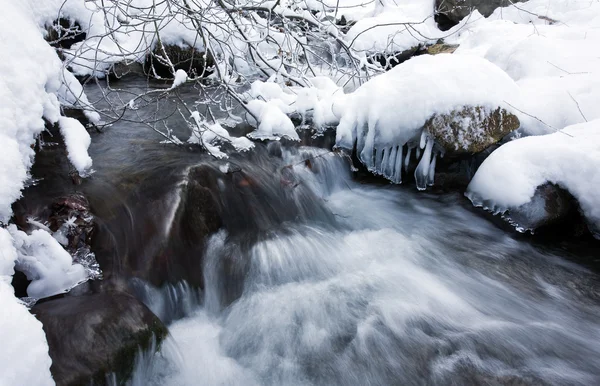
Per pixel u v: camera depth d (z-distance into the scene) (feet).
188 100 21.67
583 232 14.25
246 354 10.17
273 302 11.61
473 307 11.63
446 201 16.34
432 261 13.55
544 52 20.76
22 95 10.86
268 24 18.43
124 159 14.30
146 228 11.30
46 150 12.89
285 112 18.60
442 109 15.31
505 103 15.69
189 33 25.08
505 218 14.89
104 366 7.77
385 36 29.48
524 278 12.84
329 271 12.95
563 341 10.50
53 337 7.83
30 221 10.28
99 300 8.94
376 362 9.91
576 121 16.52
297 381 9.53
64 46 24.30
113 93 21.91
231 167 14.74
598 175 13.42
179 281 11.21
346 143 17.43
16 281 9.01
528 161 14.58
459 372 9.57
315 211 15.52
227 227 13.21
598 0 29.40
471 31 30.73
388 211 16.07
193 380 9.38
